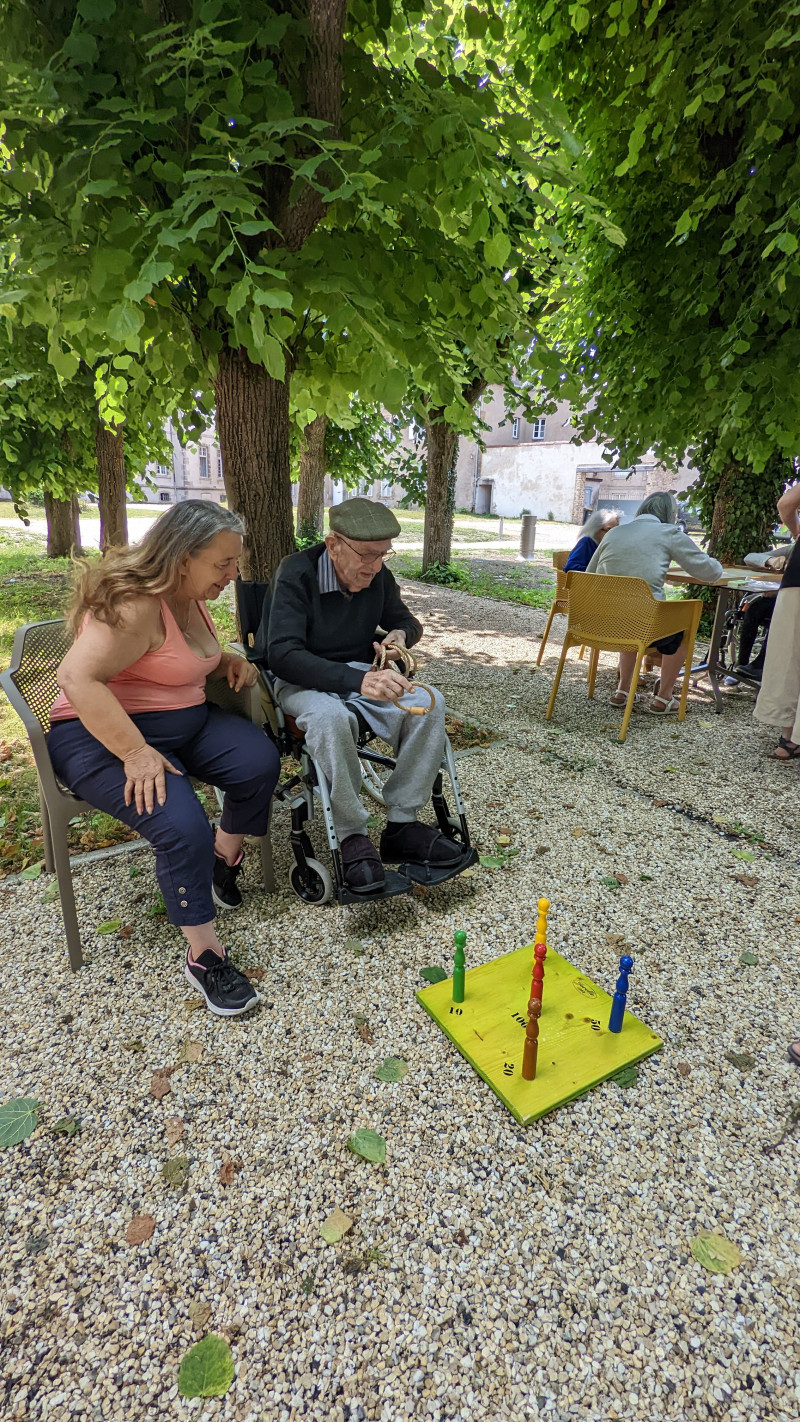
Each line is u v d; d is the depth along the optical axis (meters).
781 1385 1.21
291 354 3.40
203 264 2.53
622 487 30.30
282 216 2.92
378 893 2.28
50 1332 1.28
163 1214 1.49
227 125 2.43
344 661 2.68
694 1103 1.78
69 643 2.37
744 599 5.14
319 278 2.48
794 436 4.52
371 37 3.17
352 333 2.75
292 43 2.68
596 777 3.76
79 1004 2.09
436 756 2.45
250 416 3.38
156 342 2.98
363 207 2.42
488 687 5.40
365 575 2.48
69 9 2.51
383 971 2.24
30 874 2.78
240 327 2.25
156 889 2.67
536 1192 1.54
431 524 10.79
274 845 3.03
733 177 4.20
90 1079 1.83
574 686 5.48
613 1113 1.75
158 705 2.09
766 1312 1.32
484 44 4.02
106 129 2.22
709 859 2.96
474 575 11.45
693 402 5.11
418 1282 1.36
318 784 2.31
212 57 2.21
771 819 3.33
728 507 6.62
